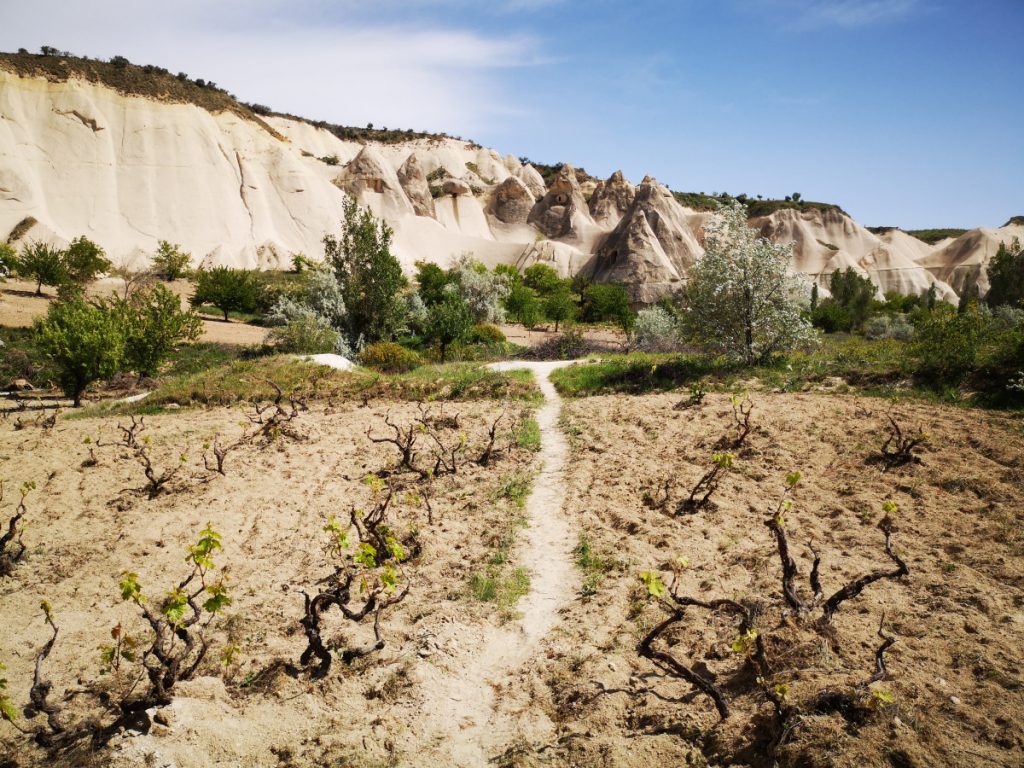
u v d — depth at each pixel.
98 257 58.56
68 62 79.69
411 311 36.50
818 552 7.46
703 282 17.89
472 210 124.19
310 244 86.75
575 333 31.66
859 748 4.18
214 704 5.36
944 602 6.08
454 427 14.60
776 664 5.23
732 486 9.88
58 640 6.66
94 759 4.69
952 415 11.91
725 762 4.44
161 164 78.38
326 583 7.70
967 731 4.35
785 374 16.20
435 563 8.13
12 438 14.91
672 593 5.31
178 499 10.63
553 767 4.65
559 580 7.59
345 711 5.43
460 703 5.53
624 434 13.07
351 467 12.16
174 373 26.14
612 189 127.00
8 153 69.00
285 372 20.16
